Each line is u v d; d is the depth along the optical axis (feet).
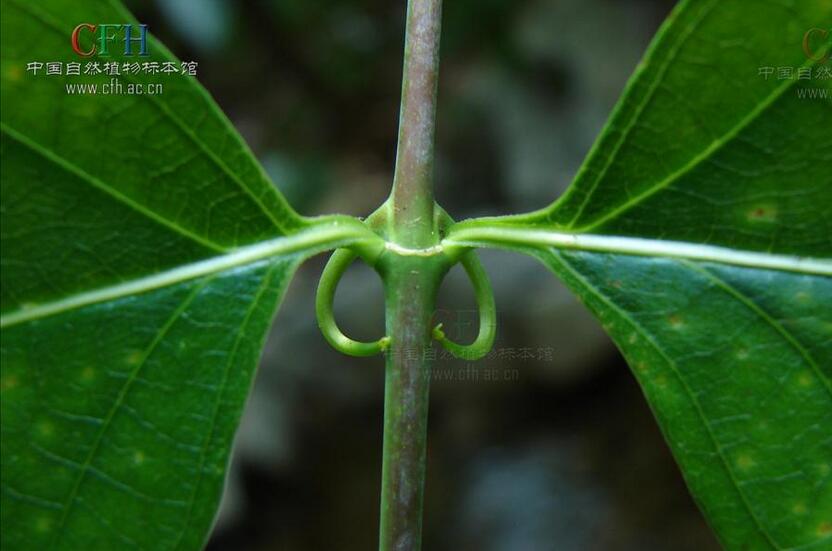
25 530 0.78
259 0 2.83
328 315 0.81
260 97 3.03
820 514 0.79
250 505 2.56
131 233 0.78
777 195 0.78
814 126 0.77
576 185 0.80
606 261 0.80
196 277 0.79
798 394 0.79
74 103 0.77
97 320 0.78
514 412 2.72
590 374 2.62
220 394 0.79
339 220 0.80
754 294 0.79
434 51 0.81
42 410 0.78
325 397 2.67
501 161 2.98
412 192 0.80
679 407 0.80
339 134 3.10
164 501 0.78
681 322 0.80
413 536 0.80
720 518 0.80
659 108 0.78
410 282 0.80
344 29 3.05
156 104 0.77
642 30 3.11
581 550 2.53
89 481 0.78
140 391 0.78
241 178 0.78
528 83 3.06
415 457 0.80
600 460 2.67
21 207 0.77
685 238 0.80
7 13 0.75
